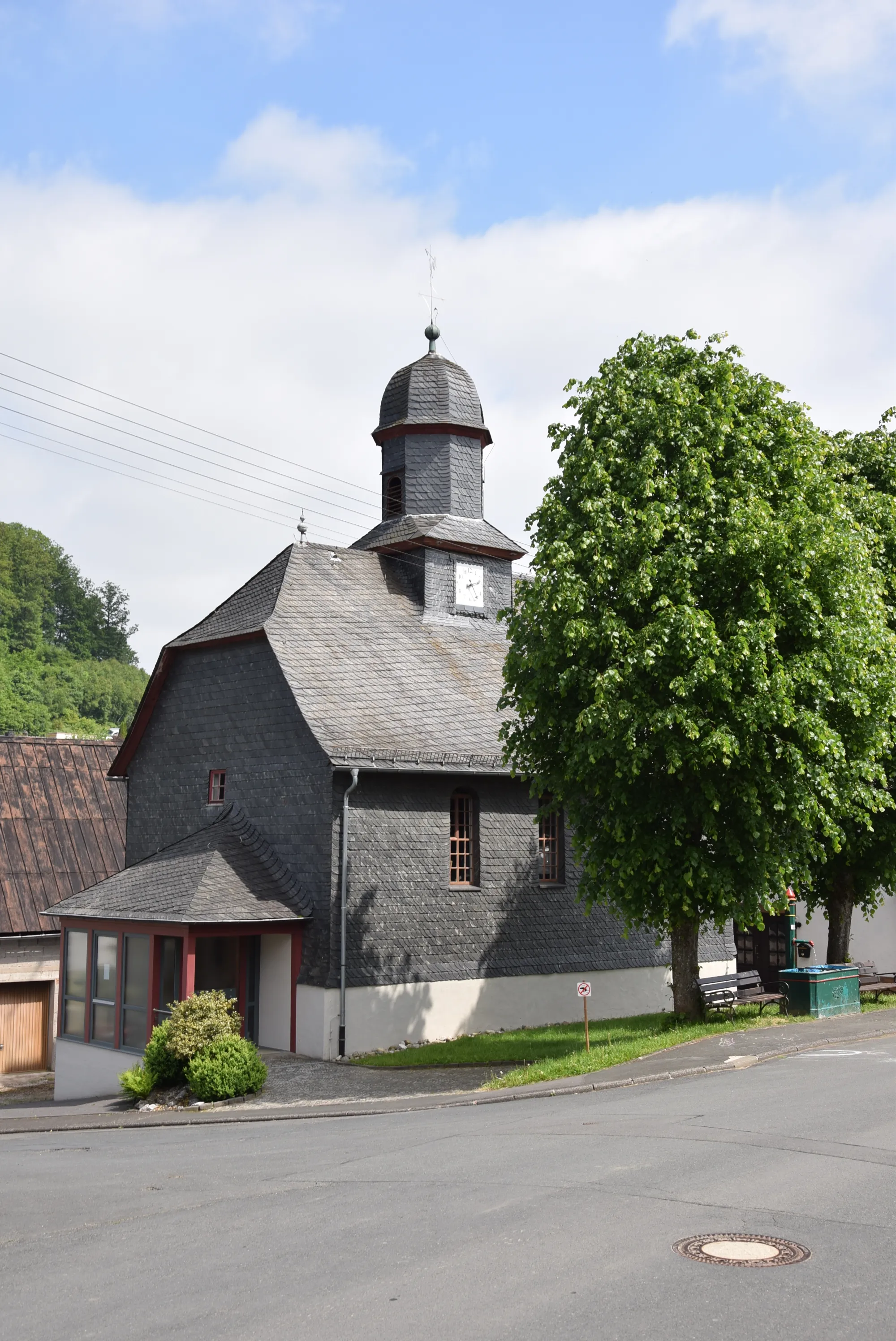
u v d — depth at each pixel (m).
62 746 32.19
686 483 18.56
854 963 26.80
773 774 18.61
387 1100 17.45
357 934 22.66
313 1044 22.16
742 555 17.81
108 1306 7.34
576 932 26.31
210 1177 11.38
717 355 19.91
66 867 28.98
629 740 17.47
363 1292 7.23
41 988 27.98
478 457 30.53
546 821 26.56
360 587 27.84
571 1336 6.38
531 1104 15.02
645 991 27.48
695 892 19.09
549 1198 9.21
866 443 24.45
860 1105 12.68
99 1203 10.52
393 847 23.42
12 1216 10.18
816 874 24.98
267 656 24.94
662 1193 9.22
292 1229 8.88
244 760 25.12
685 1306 6.77
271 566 27.61
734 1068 16.28
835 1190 9.20
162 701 27.86
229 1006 20.19
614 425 19.36
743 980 23.00
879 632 18.88
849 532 19.06
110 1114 18.86
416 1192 9.78
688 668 17.64
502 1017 24.69
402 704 25.00
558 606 18.25
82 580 97.50
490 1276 7.40
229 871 22.86
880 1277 7.20
